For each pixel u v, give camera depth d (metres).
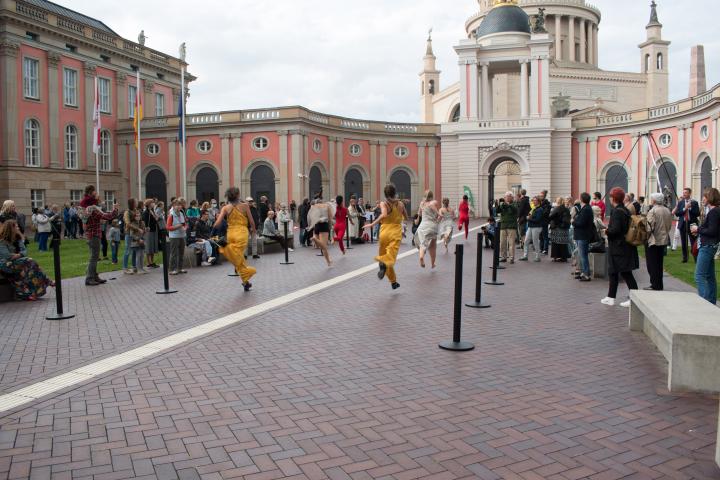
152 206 17.33
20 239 12.03
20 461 4.46
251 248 20.73
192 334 8.48
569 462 4.45
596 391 6.05
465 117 48.47
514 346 7.83
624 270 10.53
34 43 36.50
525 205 22.12
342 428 5.07
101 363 7.07
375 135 48.00
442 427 5.09
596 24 80.25
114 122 43.81
